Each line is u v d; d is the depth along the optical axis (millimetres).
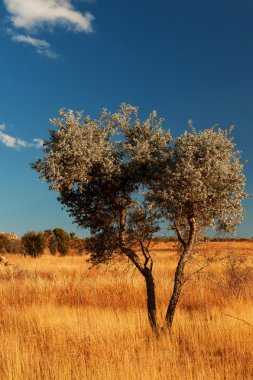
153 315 9703
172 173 8789
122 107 9820
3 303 13016
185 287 14414
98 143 9492
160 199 9180
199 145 9094
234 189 9070
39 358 7422
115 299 13719
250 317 10016
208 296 13578
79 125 9453
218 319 9922
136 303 13375
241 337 8555
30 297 14055
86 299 13812
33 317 10773
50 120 9180
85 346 8078
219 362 7227
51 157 8797
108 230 10383
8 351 7711
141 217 9812
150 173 9477
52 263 29844
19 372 6695
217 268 19375
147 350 8078
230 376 6613
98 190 10062
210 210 9320
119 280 16453
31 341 8914
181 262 9586
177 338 9141
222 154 9117
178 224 9555
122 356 7336
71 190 10078
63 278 17766
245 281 15461
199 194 8727
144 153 9312
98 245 10562
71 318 10398
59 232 45312
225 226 9609
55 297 14141
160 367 7008
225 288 14438
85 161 9125
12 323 10547
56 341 8602
